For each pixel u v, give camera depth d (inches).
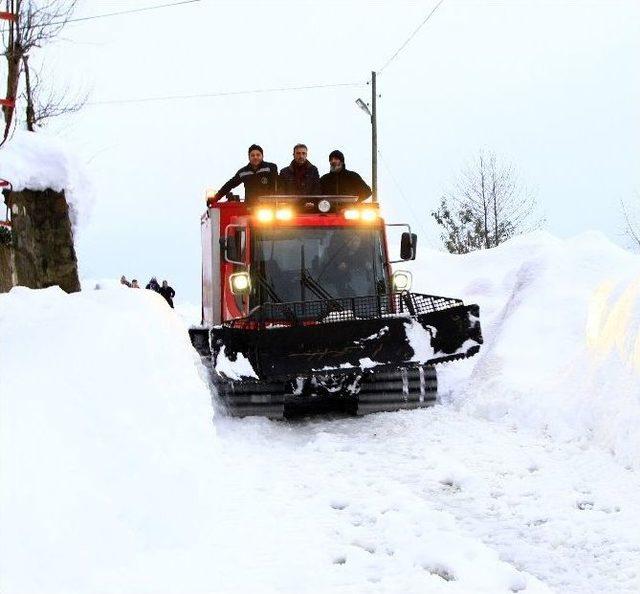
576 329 407.8
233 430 325.4
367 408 367.2
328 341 330.0
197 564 163.6
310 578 161.9
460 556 175.6
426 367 370.6
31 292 244.7
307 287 356.5
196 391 236.4
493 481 242.5
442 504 222.2
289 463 270.2
